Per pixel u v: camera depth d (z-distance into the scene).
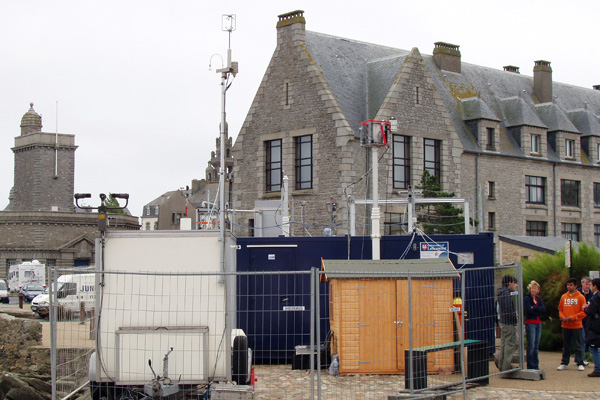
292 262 18.75
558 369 16.64
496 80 49.62
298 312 18.19
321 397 13.22
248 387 12.48
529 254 36.47
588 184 49.31
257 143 37.22
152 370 11.94
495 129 43.06
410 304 12.95
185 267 12.42
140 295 12.38
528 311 15.77
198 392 12.60
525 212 44.66
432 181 34.09
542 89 51.53
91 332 14.06
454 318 15.38
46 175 91.69
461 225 33.78
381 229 33.72
